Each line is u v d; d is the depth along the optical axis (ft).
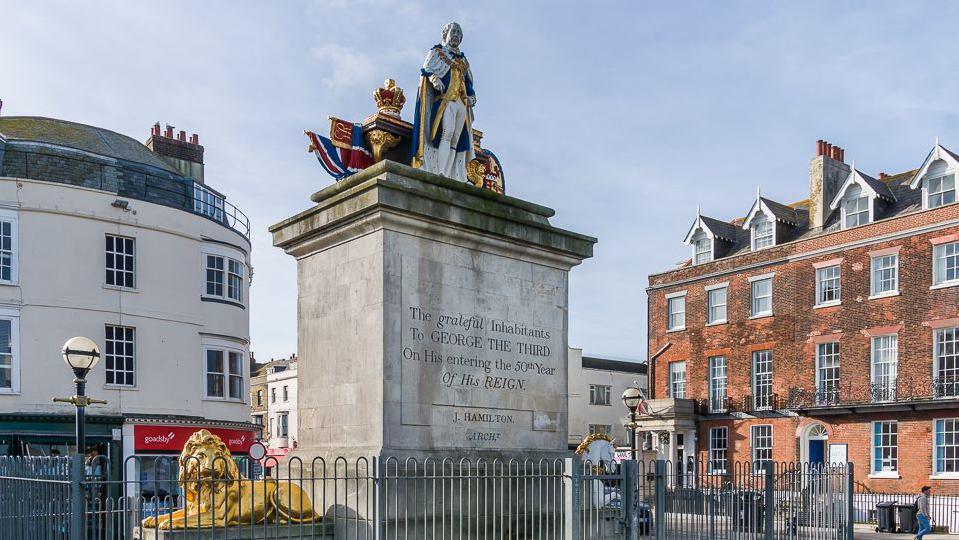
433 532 28.73
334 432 33.27
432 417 32.71
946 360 99.91
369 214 32.58
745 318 123.85
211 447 31.40
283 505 30.96
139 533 28.73
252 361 245.86
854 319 109.91
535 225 37.22
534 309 37.63
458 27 38.78
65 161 93.56
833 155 123.03
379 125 36.94
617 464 36.14
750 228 128.77
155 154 110.11
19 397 83.46
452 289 34.40
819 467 43.68
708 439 126.82
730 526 37.04
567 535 30.68
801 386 114.93
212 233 102.06
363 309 32.73
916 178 106.63
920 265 103.30
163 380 93.35
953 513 91.30
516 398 36.06
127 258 92.68
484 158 41.83
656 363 137.28
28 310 85.10
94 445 85.76
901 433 102.63
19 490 29.40
